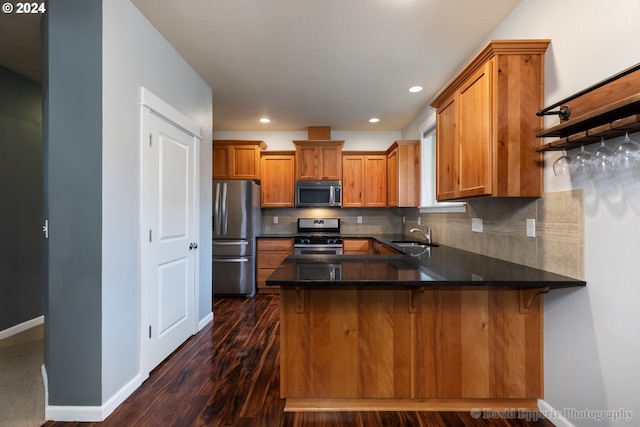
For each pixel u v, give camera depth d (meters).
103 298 1.72
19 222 2.98
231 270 4.24
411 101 3.65
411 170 4.13
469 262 2.06
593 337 1.43
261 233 4.89
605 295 1.37
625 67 1.26
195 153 2.88
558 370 1.65
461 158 2.09
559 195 1.62
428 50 2.50
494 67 1.72
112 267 1.79
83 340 1.71
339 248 4.54
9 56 2.66
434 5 1.96
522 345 1.78
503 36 2.11
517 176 1.73
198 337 2.84
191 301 2.83
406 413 1.79
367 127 4.82
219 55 2.59
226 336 2.87
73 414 1.70
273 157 4.76
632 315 1.25
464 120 2.05
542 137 1.65
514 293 1.79
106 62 1.74
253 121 4.47
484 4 1.95
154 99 2.18
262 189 4.75
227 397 1.92
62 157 1.70
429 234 3.51
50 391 1.71
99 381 1.71
